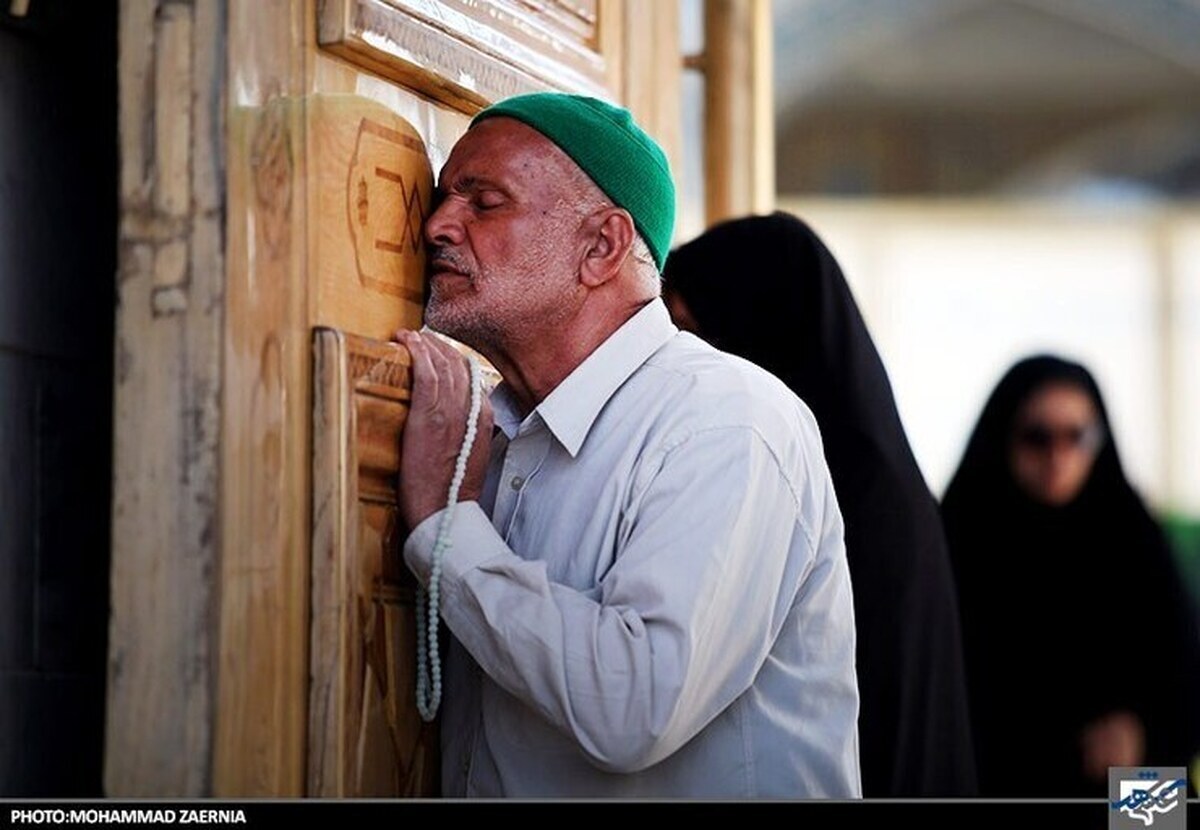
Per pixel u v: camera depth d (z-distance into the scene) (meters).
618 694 3.18
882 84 16.56
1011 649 5.99
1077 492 6.11
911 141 16.64
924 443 16.61
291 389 3.19
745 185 5.98
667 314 3.58
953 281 16.72
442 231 3.46
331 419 3.21
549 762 3.38
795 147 16.69
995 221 16.69
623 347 3.47
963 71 16.45
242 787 3.14
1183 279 16.62
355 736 3.27
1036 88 16.53
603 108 3.52
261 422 3.17
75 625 3.54
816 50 16.39
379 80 3.55
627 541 3.34
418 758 3.47
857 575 4.50
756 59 5.99
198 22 3.18
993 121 16.62
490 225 3.45
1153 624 6.03
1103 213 16.64
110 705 3.16
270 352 3.18
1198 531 14.60
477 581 3.27
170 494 3.15
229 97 3.17
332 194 3.28
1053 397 6.11
